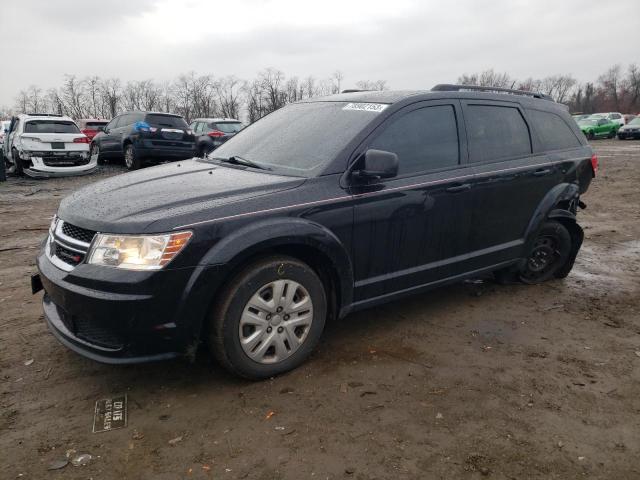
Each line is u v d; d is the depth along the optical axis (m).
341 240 3.19
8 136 14.91
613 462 2.41
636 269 5.45
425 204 3.55
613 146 27.03
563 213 4.68
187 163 4.05
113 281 2.57
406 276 3.61
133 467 2.34
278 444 2.51
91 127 21.28
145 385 3.03
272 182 3.09
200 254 2.68
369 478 2.28
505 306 4.33
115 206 2.87
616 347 3.59
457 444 2.52
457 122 3.88
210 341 2.89
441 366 3.28
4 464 2.35
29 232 6.98
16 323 3.87
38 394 2.92
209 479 2.27
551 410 2.81
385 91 3.96
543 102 4.72
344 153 3.27
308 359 3.34
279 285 2.99
